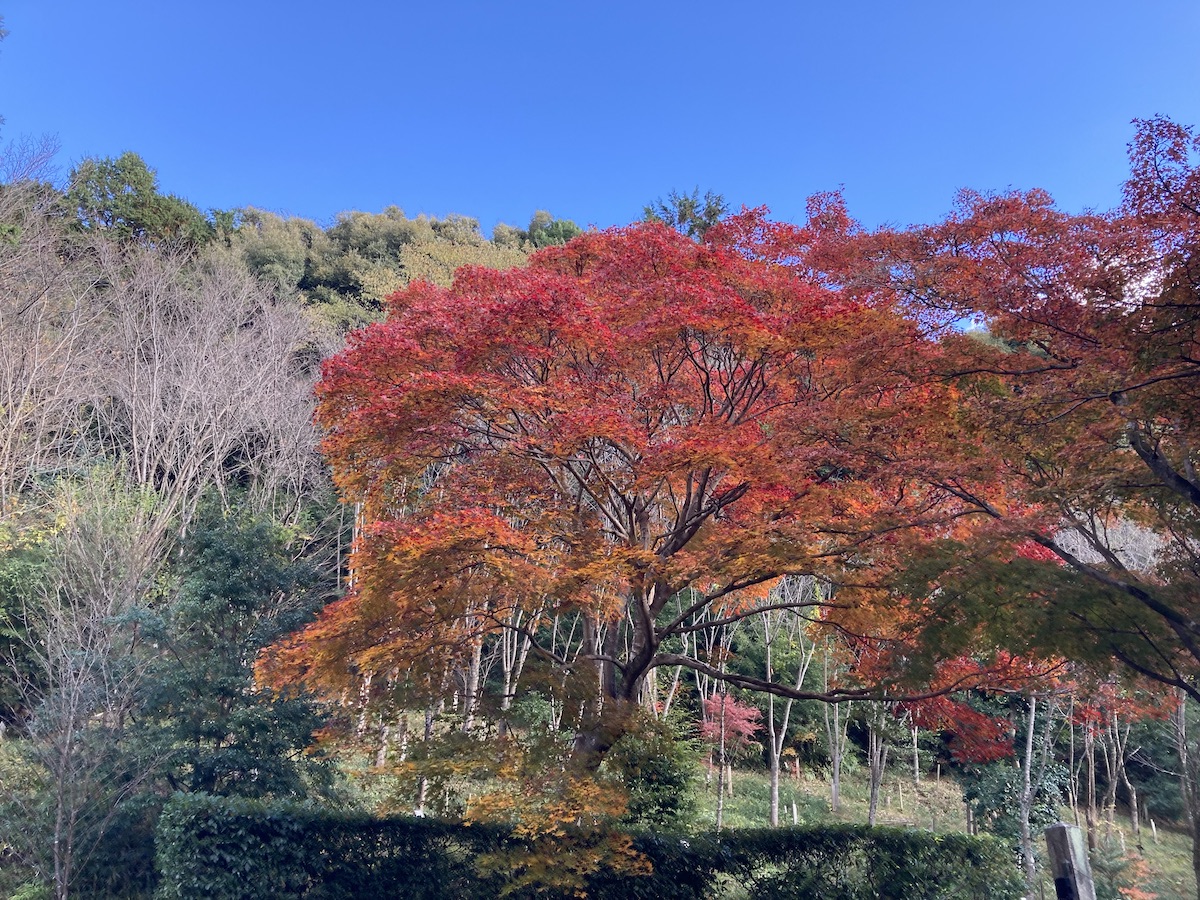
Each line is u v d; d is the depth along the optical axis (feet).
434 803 32.96
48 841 36.86
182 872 33.58
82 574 45.11
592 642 38.55
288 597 46.24
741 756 77.51
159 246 96.84
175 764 39.45
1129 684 28.81
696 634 73.72
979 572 25.17
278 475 73.41
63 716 37.96
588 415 28.22
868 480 29.53
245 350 79.87
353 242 122.52
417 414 29.73
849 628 35.55
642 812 44.68
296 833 35.88
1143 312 21.77
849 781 79.15
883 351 27.22
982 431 26.84
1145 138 21.94
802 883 38.40
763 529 28.96
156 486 71.41
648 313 31.76
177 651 42.80
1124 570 27.71
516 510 32.94
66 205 83.71
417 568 28.48
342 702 42.70
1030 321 25.61
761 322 29.53
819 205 36.37
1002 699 55.52
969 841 41.29
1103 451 25.75
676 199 83.97
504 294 32.55
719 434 29.71
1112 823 67.36
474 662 47.98
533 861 29.45
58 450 67.05
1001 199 27.66
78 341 71.36
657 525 41.75
